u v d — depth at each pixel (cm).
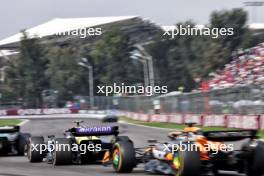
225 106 6531
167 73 17800
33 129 7700
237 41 16525
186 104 7925
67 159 2686
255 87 5806
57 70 19712
